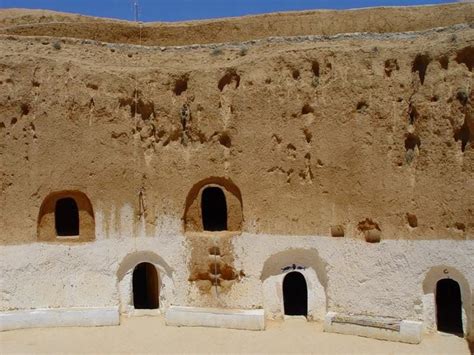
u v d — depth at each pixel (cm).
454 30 1798
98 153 1955
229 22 2073
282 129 1883
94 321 1892
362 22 1950
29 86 1939
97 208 1959
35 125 1941
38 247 1942
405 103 1777
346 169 1820
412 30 1909
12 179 1933
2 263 1914
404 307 1753
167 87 1970
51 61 1961
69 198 2202
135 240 1972
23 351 1711
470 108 1678
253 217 1911
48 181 1942
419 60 1780
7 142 1931
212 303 1934
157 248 1972
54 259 1945
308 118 1867
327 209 1845
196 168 1947
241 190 1919
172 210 1967
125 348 1731
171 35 2119
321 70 1858
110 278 1956
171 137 1972
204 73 1948
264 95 1892
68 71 1961
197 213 1980
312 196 1862
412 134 1767
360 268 1806
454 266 1702
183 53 2042
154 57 2047
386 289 1775
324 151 1842
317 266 1881
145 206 1973
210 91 1936
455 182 1703
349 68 1822
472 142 1684
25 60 1950
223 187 1950
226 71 1934
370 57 1809
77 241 1970
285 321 1897
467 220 1686
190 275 1955
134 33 2130
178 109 1966
